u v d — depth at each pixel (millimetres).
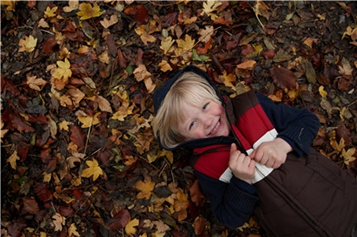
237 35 2176
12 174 2045
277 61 2154
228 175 1883
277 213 1773
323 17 2209
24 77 2094
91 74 2105
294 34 2195
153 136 2105
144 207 2059
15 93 2064
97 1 2172
